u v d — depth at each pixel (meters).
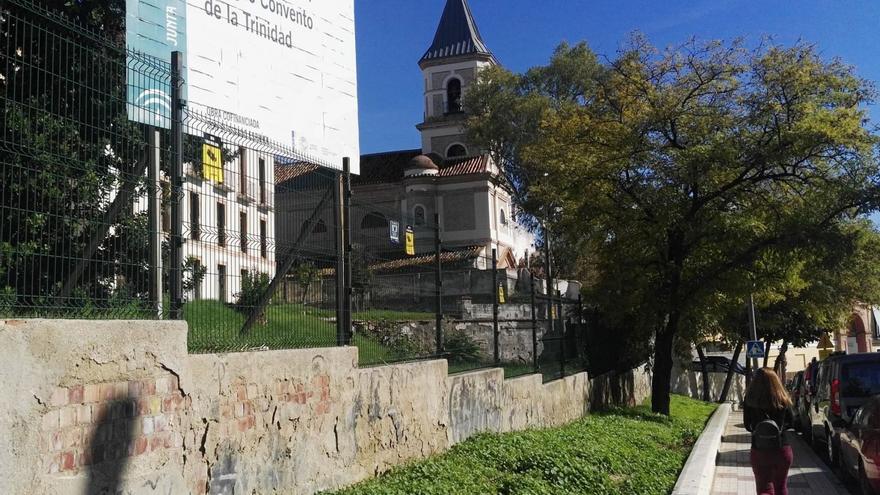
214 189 7.00
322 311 8.60
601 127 21.19
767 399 8.16
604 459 10.80
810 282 24.16
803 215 19.80
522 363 15.16
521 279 17.81
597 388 20.69
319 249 8.65
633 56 21.30
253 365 6.75
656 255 21.25
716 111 20.33
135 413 5.35
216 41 10.46
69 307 5.43
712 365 46.72
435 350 11.23
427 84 53.03
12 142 5.20
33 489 4.52
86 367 4.96
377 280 10.09
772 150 19.45
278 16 11.71
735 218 19.86
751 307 32.19
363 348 9.57
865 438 9.91
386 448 9.08
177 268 6.32
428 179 46.12
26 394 4.50
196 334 6.59
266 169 7.84
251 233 7.48
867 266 22.53
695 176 19.50
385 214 10.34
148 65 6.39
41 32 5.65
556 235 25.17
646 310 21.22
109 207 5.87
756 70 20.16
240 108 10.81
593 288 21.69
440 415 10.61
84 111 5.84
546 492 8.54
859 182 19.56
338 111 13.02
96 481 4.98
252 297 7.40
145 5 9.31
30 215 5.27
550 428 14.74
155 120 6.37
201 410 6.05
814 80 19.72
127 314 5.83
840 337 61.78
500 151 42.97
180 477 5.77
